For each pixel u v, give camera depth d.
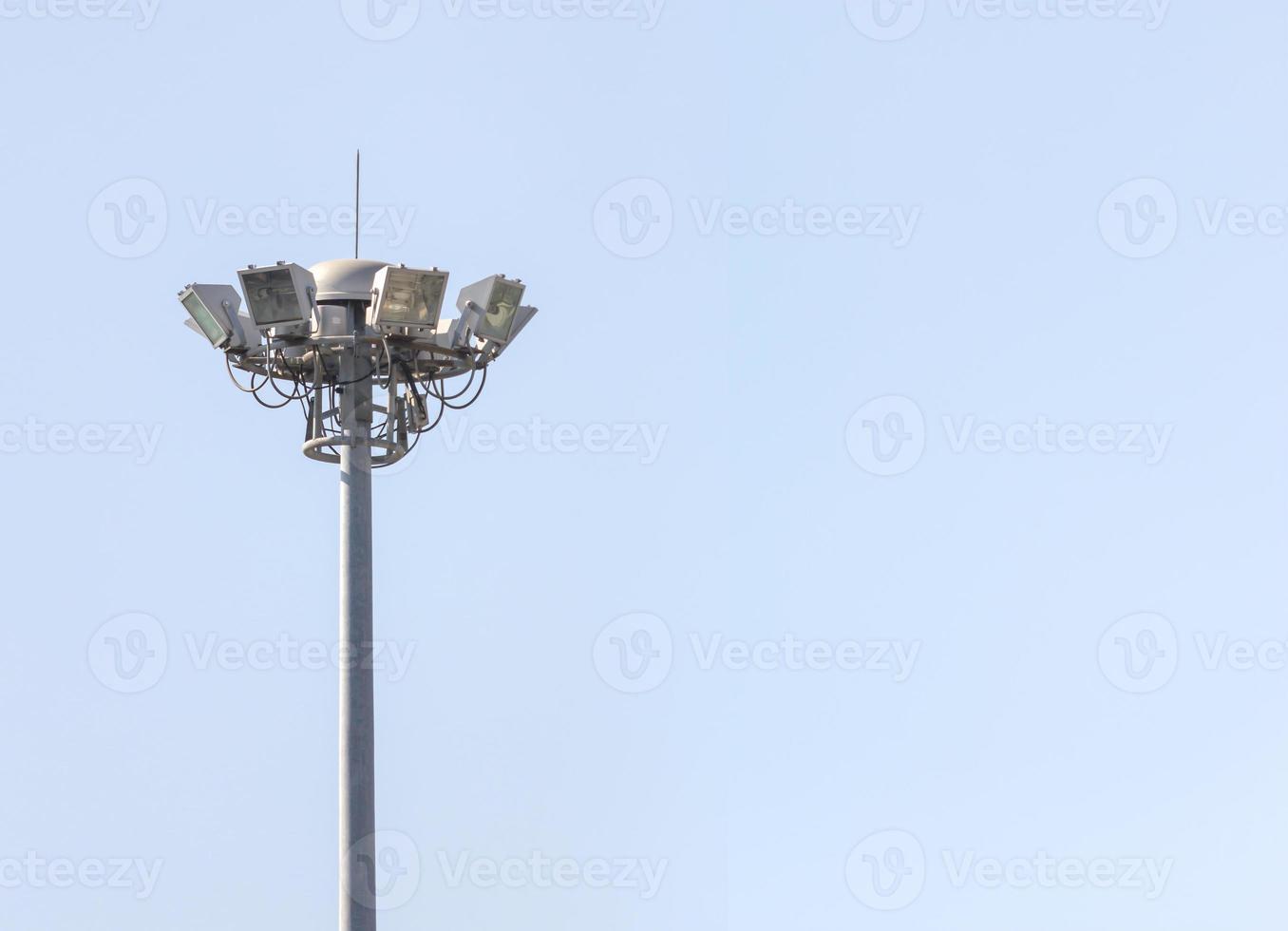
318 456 75.62
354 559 73.00
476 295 74.62
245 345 73.19
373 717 72.62
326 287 73.62
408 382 75.12
